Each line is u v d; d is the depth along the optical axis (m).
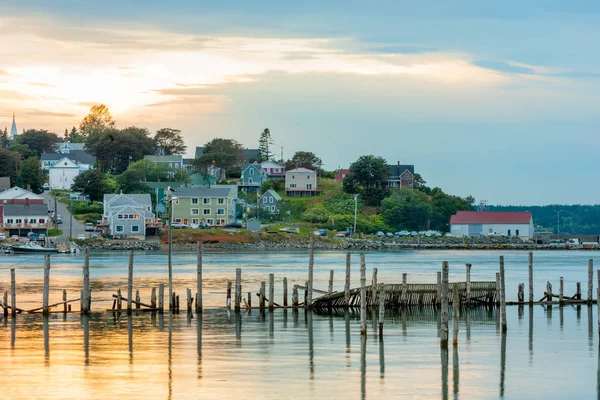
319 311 90.75
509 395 54.38
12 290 84.94
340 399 52.88
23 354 65.88
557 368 61.69
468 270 91.12
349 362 63.12
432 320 84.31
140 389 54.84
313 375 58.81
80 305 91.94
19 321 82.69
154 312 89.19
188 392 54.12
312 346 69.62
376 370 60.47
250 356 65.44
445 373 59.69
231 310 91.69
